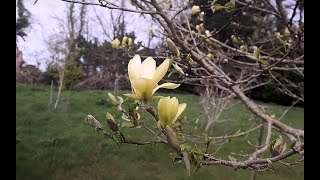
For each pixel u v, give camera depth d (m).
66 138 2.58
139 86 0.42
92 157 2.35
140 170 2.13
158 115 0.43
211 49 1.40
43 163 2.24
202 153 0.46
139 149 2.34
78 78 4.44
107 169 2.23
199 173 1.97
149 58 0.43
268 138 0.90
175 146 0.43
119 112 0.54
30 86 4.21
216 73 0.97
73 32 4.41
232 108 3.05
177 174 2.03
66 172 2.21
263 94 4.71
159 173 2.04
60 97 3.84
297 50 1.36
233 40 1.40
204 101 2.80
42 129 2.77
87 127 2.81
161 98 0.43
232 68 1.71
